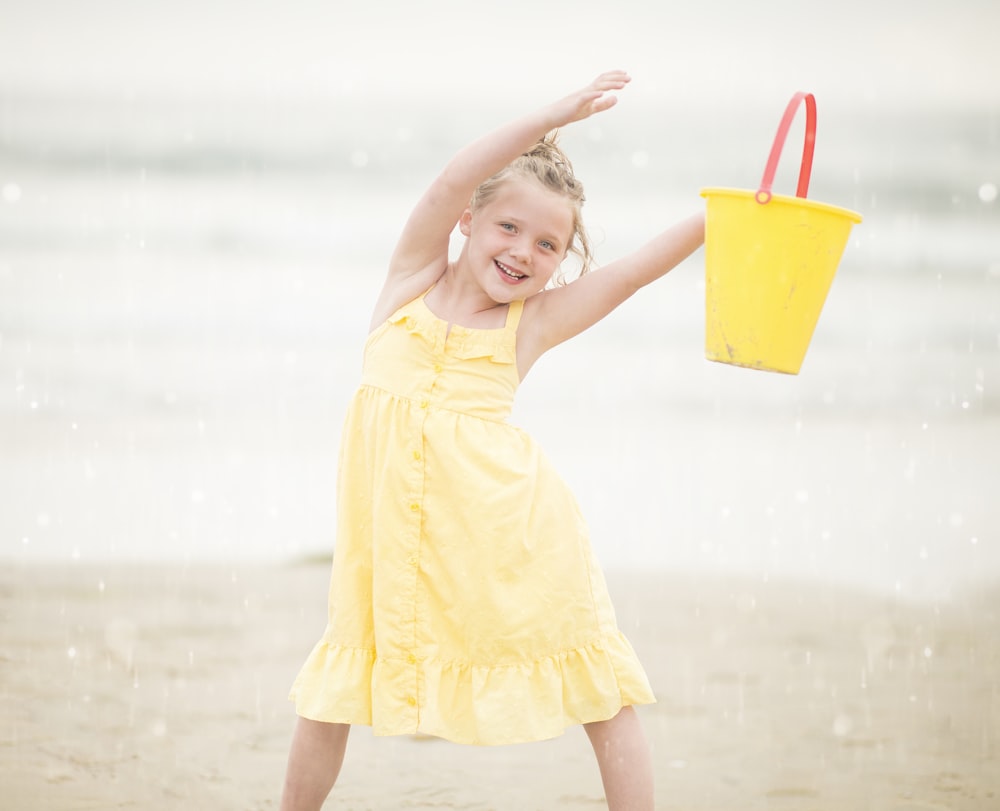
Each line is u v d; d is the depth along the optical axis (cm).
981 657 644
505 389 382
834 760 507
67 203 2000
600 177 2192
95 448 1057
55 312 1511
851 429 1183
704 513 925
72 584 746
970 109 2578
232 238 1866
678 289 1633
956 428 1187
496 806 460
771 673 618
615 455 1082
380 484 371
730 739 531
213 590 742
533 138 358
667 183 2197
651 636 674
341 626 375
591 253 418
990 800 467
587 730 380
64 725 529
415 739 540
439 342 376
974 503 950
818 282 339
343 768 498
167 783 469
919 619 707
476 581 361
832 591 760
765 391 1316
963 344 1507
